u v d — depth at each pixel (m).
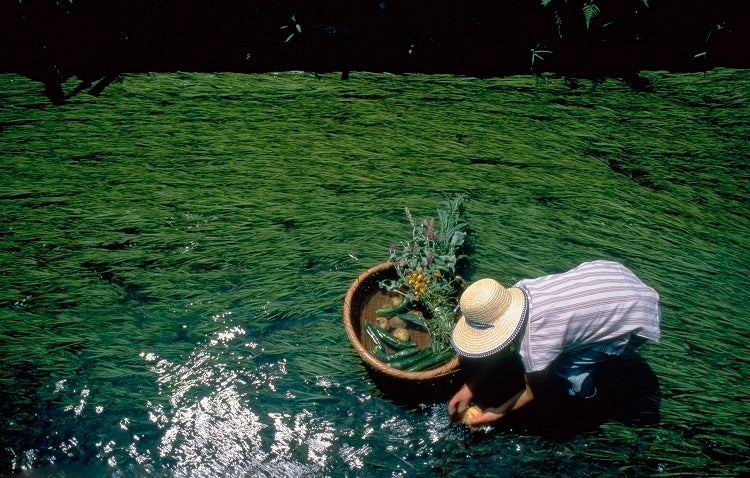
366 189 3.92
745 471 2.48
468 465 2.60
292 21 4.92
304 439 2.71
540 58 4.80
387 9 4.87
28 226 3.67
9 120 4.48
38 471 2.59
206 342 3.10
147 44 4.95
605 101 4.64
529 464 2.58
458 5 4.80
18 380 2.89
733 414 2.66
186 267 3.46
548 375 2.57
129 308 3.25
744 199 3.83
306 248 3.54
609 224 3.67
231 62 5.05
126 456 2.65
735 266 3.38
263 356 3.03
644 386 2.81
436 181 3.96
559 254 3.47
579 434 2.67
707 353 2.94
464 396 2.57
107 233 3.64
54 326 3.13
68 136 4.35
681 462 2.52
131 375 2.93
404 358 2.83
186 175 4.03
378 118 4.48
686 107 4.57
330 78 4.90
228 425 2.76
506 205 3.79
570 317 2.17
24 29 4.76
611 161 4.16
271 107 4.62
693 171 4.05
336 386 2.89
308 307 3.23
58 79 4.86
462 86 4.82
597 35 4.80
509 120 4.46
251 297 3.29
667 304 3.17
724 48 4.87
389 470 2.59
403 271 3.07
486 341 2.25
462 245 3.40
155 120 4.50
